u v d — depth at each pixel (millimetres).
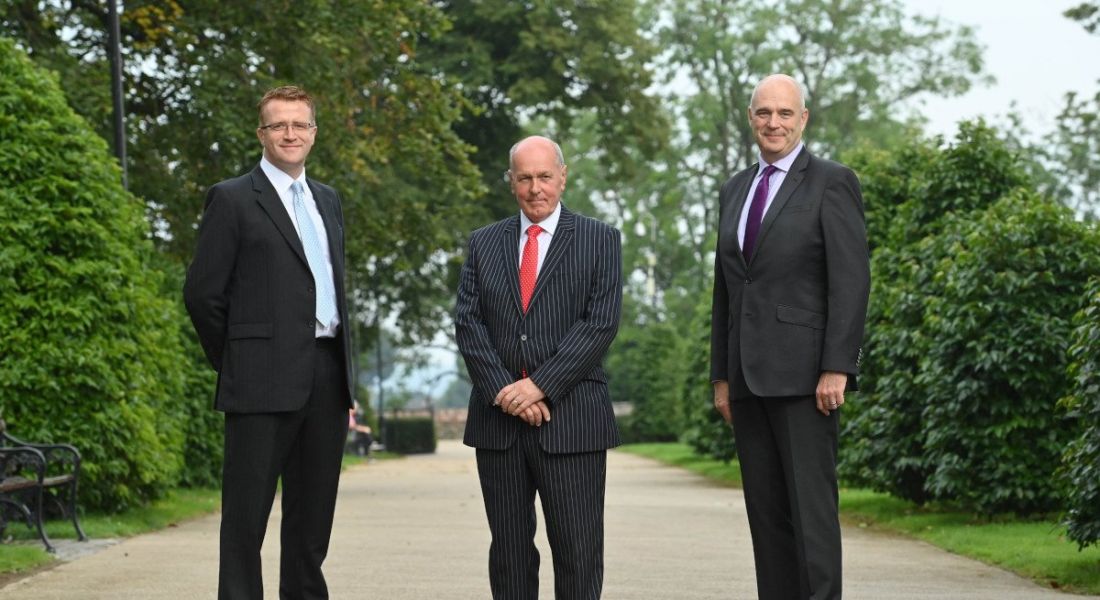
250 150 20703
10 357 12281
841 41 46906
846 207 5867
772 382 5812
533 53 32562
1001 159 15266
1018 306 12484
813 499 5809
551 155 6031
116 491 12875
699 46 48031
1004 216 13258
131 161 20688
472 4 32938
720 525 13711
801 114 5965
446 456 48531
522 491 5961
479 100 34469
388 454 48688
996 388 12586
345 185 21516
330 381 6172
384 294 36844
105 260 12852
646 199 60656
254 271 6020
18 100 12688
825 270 5875
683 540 11977
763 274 5891
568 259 5992
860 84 46750
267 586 8297
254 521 6000
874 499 16672
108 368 12508
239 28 20453
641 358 57781
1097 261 12539
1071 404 9633
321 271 6137
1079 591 8414
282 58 20656
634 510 16078
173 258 21359
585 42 32531
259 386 5961
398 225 24938
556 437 5871
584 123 58188
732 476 24969
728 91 49844
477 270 6105
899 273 15836
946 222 15211
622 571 9523
